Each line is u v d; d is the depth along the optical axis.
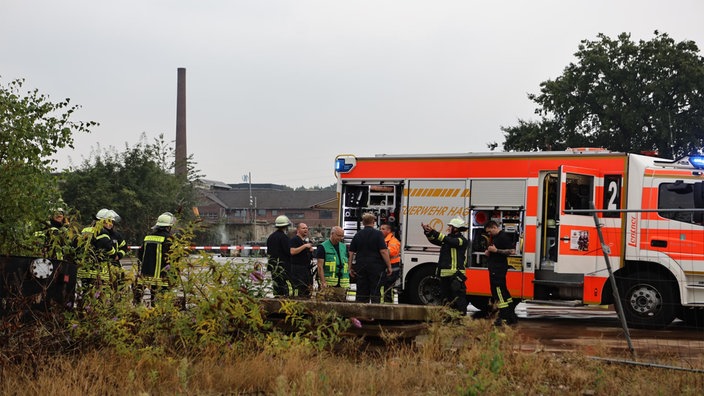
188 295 8.12
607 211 8.82
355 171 15.09
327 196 115.62
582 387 7.11
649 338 11.20
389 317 8.28
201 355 7.63
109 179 45.81
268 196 117.38
